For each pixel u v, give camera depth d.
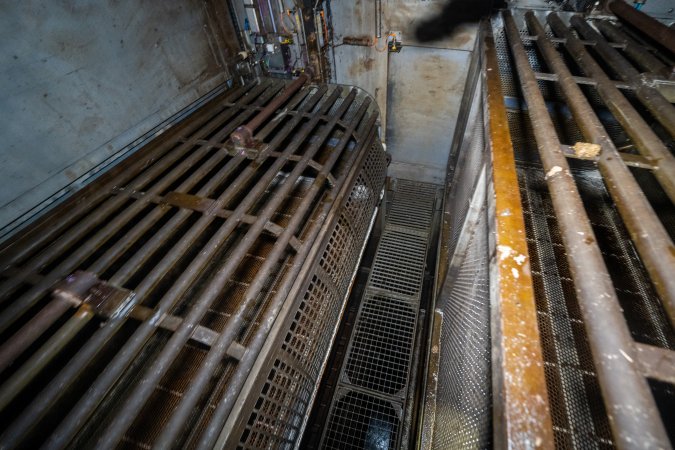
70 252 1.86
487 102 1.69
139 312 1.44
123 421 1.13
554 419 1.13
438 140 4.50
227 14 3.28
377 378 3.15
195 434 1.37
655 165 1.06
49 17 1.83
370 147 3.08
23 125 1.79
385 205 4.42
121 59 2.29
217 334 1.43
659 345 1.27
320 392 3.31
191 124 2.73
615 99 1.44
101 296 1.45
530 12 2.95
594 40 2.20
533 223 1.83
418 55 3.68
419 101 4.12
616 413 0.58
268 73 3.96
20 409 1.34
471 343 1.35
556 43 2.33
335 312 2.40
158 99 2.65
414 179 5.14
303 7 3.29
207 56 3.12
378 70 3.94
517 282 0.85
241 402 1.34
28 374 1.18
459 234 1.97
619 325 0.68
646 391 0.59
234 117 2.98
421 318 3.77
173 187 2.37
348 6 3.48
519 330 0.77
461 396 1.41
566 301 1.48
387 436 2.88
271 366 1.55
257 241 2.17
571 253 0.85
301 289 1.84
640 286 1.48
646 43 2.16
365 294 3.82
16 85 1.73
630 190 0.94
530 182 2.08
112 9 2.17
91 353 1.28
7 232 1.79
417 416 2.84
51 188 1.97
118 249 1.67
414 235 4.42
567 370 1.25
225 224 1.86
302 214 2.04
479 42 2.79
